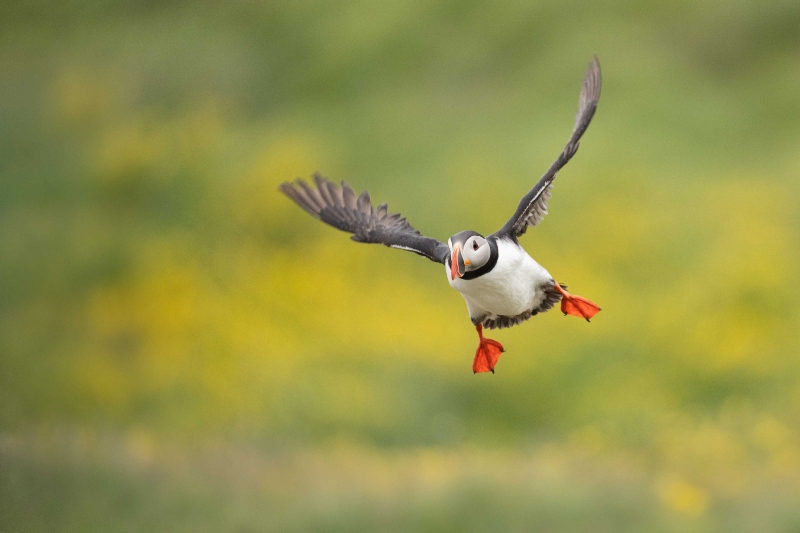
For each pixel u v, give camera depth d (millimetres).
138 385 19453
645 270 23266
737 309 20875
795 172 26875
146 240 28219
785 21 34031
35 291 25906
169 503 11461
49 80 39625
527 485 12359
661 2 35500
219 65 39812
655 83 31703
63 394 19453
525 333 20344
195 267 25594
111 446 13117
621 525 11750
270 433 16484
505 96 33562
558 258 23812
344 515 11539
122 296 24516
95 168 33062
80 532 10812
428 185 29234
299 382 18406
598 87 7531
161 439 14758
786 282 21578
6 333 23109
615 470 13500
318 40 40531
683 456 14859
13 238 28750
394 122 33719
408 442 17391
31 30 43938
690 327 20562
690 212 25000
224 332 21344
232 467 13000
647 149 28484
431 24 38875
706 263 22734
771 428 15648
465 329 20922
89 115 37531
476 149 30516
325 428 17375
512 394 19328
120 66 40625
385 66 37594
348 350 20078
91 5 44688
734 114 30562
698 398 18922
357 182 30812
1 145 36500
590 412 18500
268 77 39562
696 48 34000
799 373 18844
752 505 12328
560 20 36375
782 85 31297
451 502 11867
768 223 23984
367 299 22516
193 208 30625
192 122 34812
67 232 29328
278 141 33469
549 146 29031
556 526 11656
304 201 8219
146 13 44406
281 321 21891
